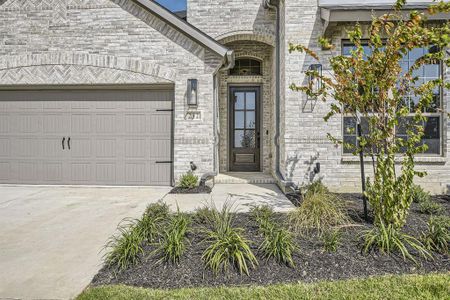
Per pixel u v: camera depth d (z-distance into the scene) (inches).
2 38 300.7
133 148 305.6
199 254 129.1
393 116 157.9
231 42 372.2
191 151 293.3
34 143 310.7
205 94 293.1
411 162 152.7
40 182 310.3
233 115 385.7
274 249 124.1
